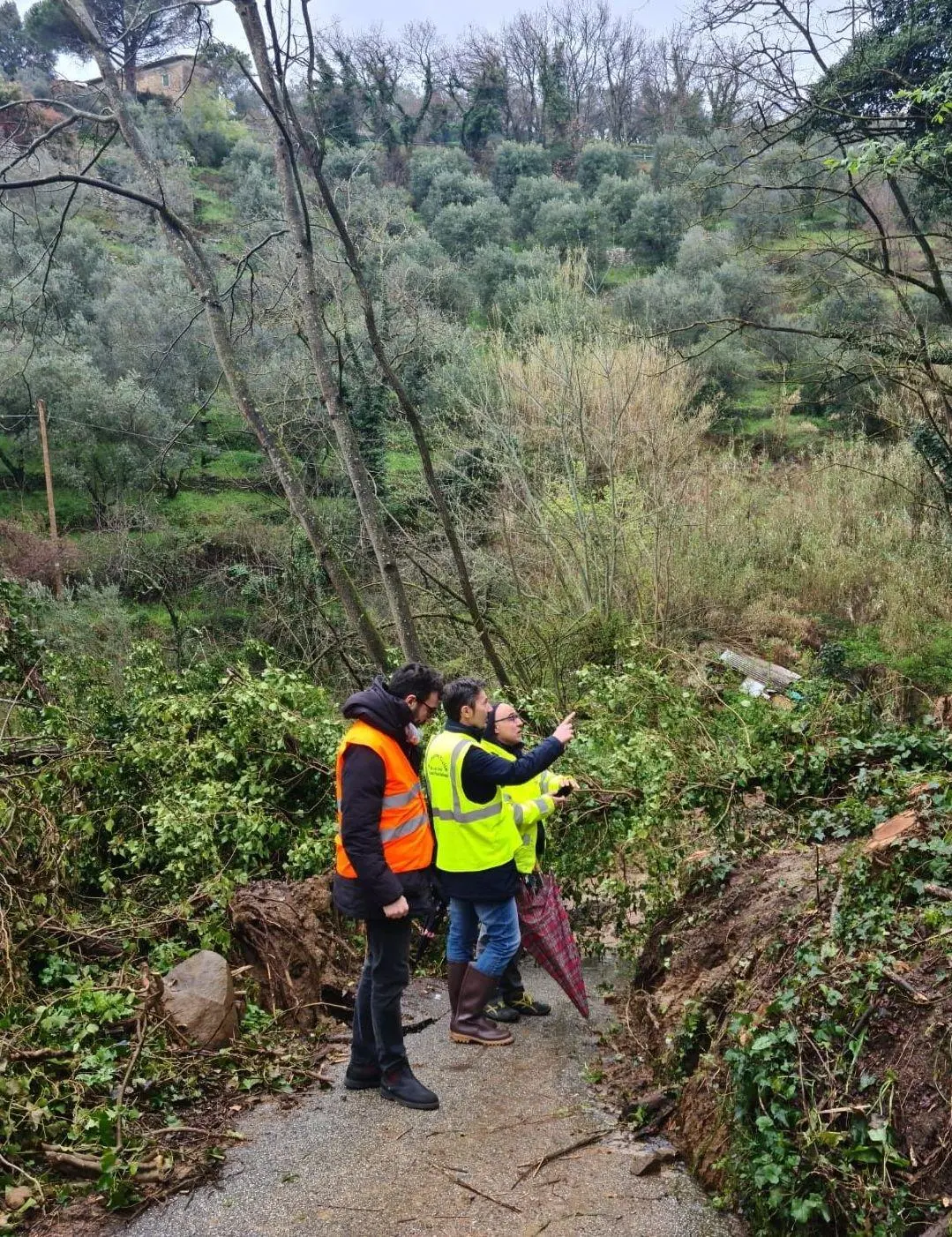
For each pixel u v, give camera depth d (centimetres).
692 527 1753
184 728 662
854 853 413
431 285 2528
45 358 2398
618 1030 496
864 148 1053
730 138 1408
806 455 2311
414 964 560
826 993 345
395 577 903
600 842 613
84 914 561
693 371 2277
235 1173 363
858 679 1507
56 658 808
